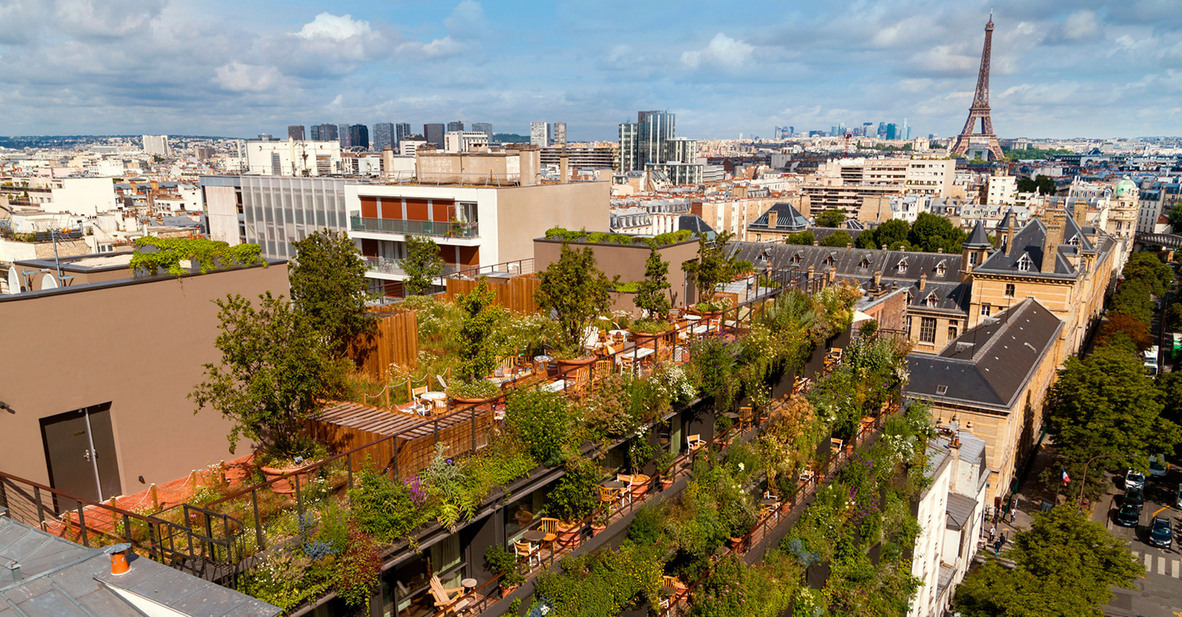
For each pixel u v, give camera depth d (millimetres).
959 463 48656
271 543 13477
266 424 19188
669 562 22297
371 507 14531
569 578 17500
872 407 36031
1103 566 41156
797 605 24047
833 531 27047
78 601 10812
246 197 74062
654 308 29578
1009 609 38875
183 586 11133
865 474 30156
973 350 62438
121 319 17344
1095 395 60156
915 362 60688
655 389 22031
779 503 25938
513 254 50250
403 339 23625
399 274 52812
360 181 66500
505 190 48812
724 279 33969
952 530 45312
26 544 12211
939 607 44688
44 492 15992
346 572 13555
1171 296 145250
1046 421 80250
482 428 18188
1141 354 103562
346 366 21891
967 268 91812
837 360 35875
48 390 15938
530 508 19672
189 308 18875
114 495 17562
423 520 15117
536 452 18109
